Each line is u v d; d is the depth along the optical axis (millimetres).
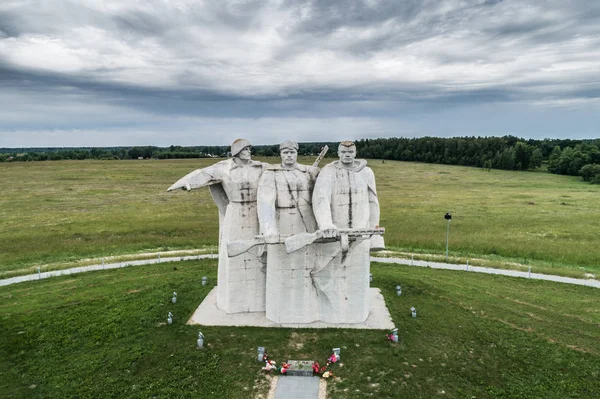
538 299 20344
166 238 34438
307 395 12492
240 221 16766
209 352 14461
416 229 39406
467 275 24547
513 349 15125
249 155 16938
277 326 16156
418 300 19109
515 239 35094
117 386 12922
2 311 18172
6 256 28734
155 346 14852
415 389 12828
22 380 13273
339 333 15719
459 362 14234
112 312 17641
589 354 14945
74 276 23766
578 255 29891
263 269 17156
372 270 25156
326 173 15641
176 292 19906
